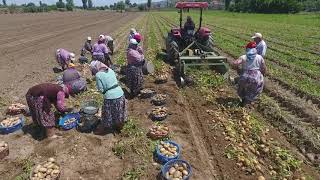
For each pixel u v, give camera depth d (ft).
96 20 166.09
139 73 32.60
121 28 111.55
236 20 152.05
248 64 29.04
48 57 55.83
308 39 75.41
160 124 27.12
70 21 155.84
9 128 25.62
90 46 51.26
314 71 43.27
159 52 54.44
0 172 20.89
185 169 20.03
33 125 26.81
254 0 238.89
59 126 26.27
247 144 23.85
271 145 23.75
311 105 31.55
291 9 220.23
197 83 36.52
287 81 38.40
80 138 24.64
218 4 411.95
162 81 37.96
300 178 20.07
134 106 31.14
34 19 168.25
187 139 24.88
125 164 21.65
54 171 19.92
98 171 20.94
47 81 39.91
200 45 44.29
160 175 20.35
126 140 24.31
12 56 57.26
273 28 104.53
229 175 20.43
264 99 32.58
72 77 33.55
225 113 29.04
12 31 101.40
